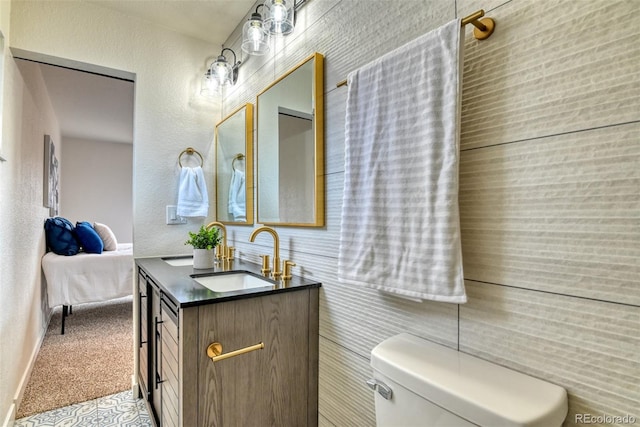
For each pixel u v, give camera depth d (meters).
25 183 2.12
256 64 1.96
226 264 1.90
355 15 1.24
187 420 1.08
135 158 2.12
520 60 0.76
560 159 0.69
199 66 2.36
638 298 0.59
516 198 0.76
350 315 1.22
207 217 2.38
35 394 1.96
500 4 0.80
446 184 0.81
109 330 3.05
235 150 2.15
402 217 0.91
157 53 2.19
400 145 0.93
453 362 0.80
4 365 1.61
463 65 0.84
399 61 0.94
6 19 1.58
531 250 0.73
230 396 1.18
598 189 0.64
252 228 1.97
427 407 0.73
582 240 0.66
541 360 0.71
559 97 0.69
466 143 0.86
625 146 0.61
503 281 0.78
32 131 2.38
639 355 0.58
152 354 1.65
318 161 1.37
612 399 0.61
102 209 5.49
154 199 2.18
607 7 0.63
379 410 0.86
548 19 0.71
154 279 1.52
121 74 2.11
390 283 0.94
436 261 0.82
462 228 0.86
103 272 3.02
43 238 2.91
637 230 0.59
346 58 1.27
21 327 1.97
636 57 0.60
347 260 1.07
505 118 0.78
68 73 2.86
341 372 1.26
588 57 0.65
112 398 1.94
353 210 1.06
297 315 1.33
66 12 1.88
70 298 2.87
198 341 1.11
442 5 0.93
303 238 1.50
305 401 1.36
